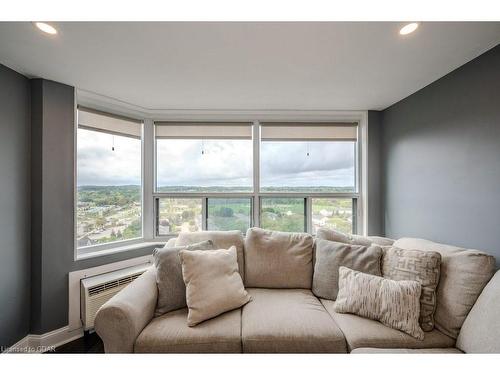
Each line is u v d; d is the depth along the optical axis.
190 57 1.62
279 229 2.90
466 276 1.31
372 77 1.94
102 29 1.32
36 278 1.87
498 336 1.03
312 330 1.33
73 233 2.07
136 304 1.36
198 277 1.51
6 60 1.64
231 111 2.76
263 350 1.29
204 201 2.89
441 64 1.73
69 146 2.06
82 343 1.95
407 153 2.35
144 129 2.78
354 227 2.90
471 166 1.68
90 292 2.04
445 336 1.28
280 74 1.88
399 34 1.38
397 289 1.38
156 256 1.66
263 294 1.79
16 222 1.77
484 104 1.59
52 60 1.65
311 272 1.94
